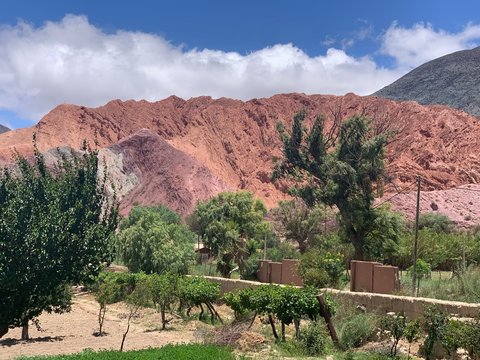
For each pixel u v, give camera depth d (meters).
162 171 168.00
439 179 149.62
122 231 48.06
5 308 17.62
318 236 55.88
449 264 46.16
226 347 17.61
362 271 24.58
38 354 20.08
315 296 18.14
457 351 14.95
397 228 49.31
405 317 17.25
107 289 27.73
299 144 60.88
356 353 16.19
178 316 30.44
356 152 55.31
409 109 181.25
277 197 183.38
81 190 19.56
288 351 16.80
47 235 17.20
